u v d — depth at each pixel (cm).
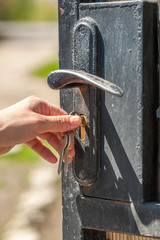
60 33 146
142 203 136
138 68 133
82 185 146
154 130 138
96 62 138
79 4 141
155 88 137
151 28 134
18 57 1797
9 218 529
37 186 614
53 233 467
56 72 136
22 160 745
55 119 142
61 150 141
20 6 2933
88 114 141
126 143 137
